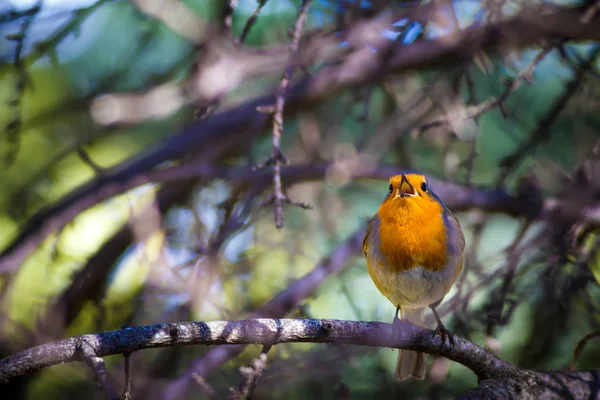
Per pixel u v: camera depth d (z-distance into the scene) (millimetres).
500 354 11195
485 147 13195
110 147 13852
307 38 10211
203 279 10289
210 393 6293
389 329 7332
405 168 12344
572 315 10625
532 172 11570
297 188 12789
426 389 10406
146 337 6023
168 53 13164
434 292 9039
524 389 7555
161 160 12828
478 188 11898
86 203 12031
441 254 8945
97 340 5887
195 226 11148
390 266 9047
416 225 8898
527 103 12672
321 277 11000
